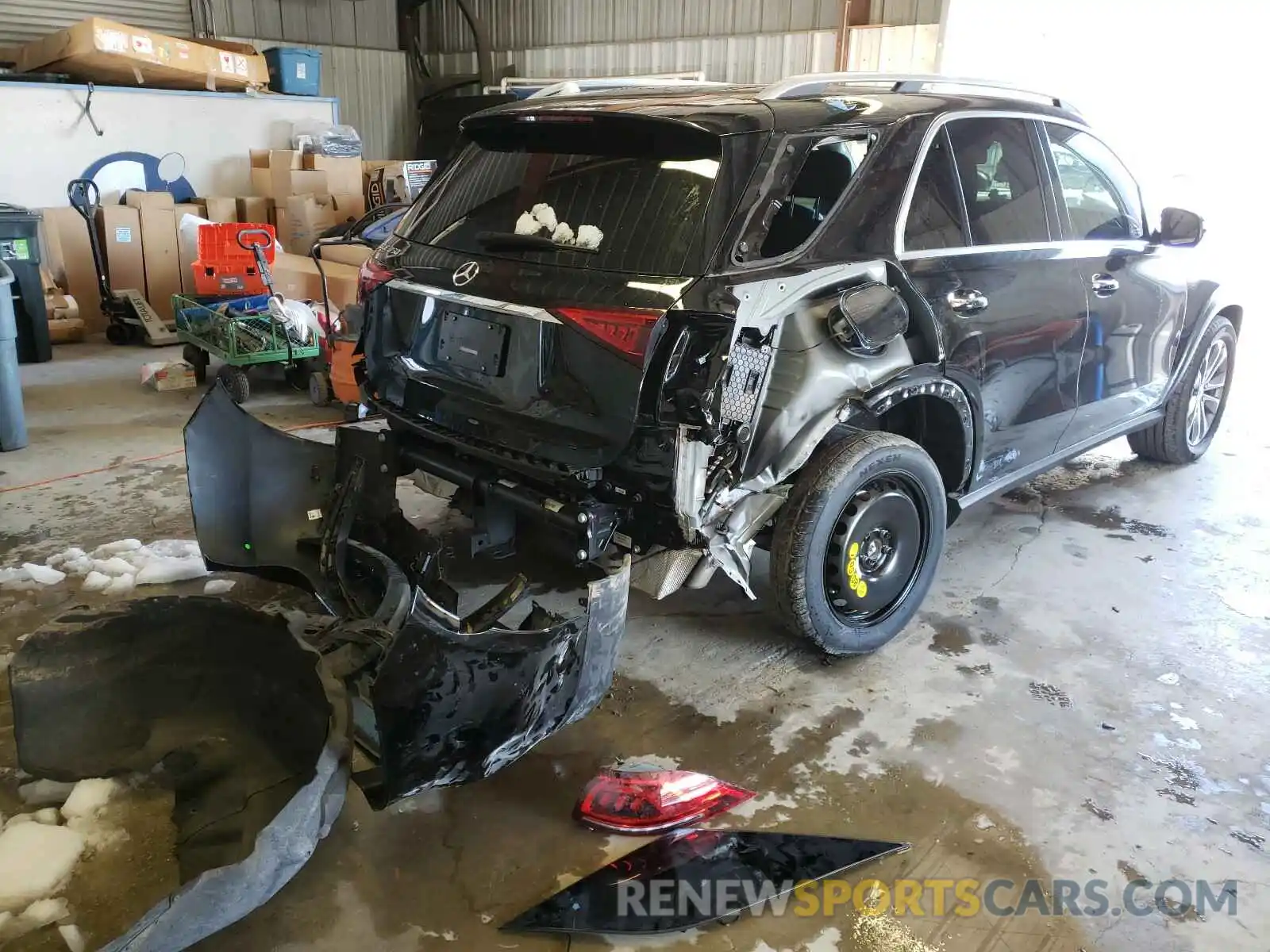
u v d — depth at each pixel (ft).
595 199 8.66
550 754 8.48
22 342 22.77
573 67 44.32
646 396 7.68
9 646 9.90
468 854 7.26
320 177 30.09
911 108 9.83
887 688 9.66
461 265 9.04
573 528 8.35
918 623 11.02
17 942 6.21
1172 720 9.25
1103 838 7.59
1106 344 12.53
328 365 19.38
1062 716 9.23
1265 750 8.80
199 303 21.61
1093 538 13.57
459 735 6.66
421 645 6.20
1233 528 14.03
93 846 6.96
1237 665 10.27
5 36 36.52
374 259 10.23
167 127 30.68
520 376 8.40
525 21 45.50
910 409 10.73
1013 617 11.21
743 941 6.51
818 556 9.21
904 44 32.14
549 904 6.73
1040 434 11.97
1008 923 6.72
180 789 7.53
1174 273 13.80
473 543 9.80
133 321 24.98
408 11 49.32
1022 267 10.76
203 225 21.89
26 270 22.31
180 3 40.73
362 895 6.83
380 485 9.82
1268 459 17.19
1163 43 25.44
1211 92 25.21
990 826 7.69
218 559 9.54
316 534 9.73
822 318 8.59
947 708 9.33
